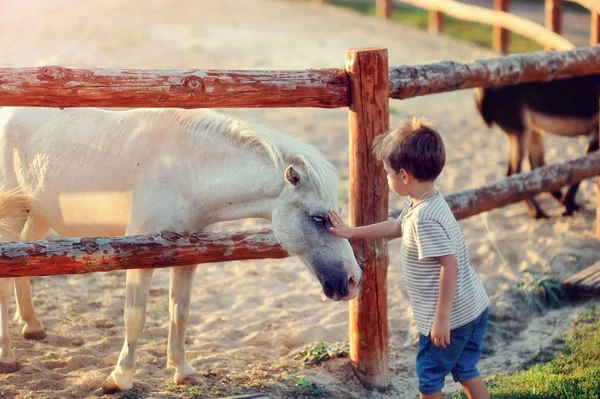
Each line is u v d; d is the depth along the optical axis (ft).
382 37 43.83
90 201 11.37
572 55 15.37
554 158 24.77
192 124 11.02
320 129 27.86
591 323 13.79
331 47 40.65
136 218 10.92
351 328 12.28
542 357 12.93
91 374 12.01
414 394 12.21
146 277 11.07
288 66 35.94
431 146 8.93
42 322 14.02
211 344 13.67
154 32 43.11
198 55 37.50
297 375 12.44
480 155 25.49
